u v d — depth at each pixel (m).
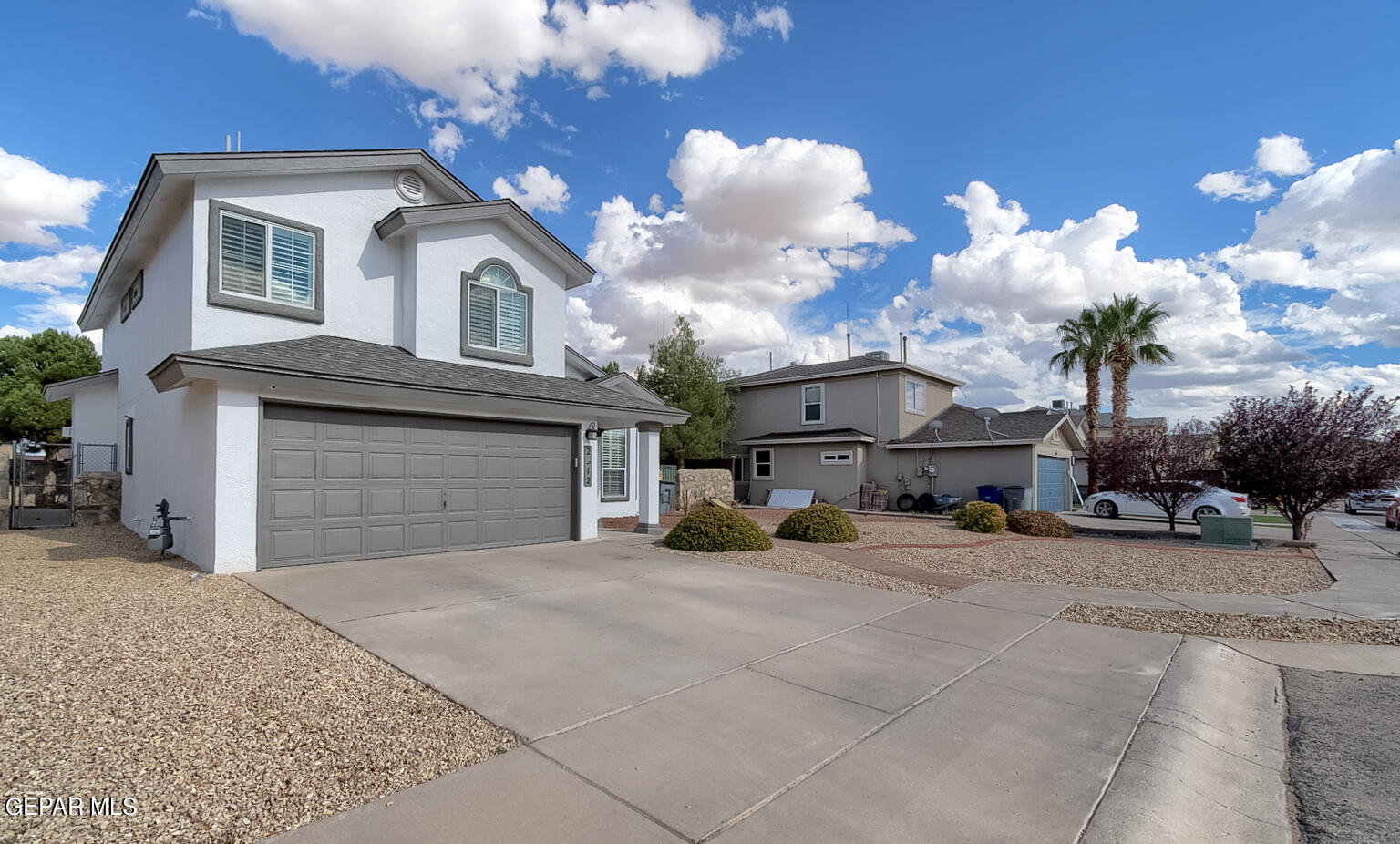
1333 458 13.23
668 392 25.97
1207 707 4.63
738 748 3.66
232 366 7.56
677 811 2.97
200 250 8.96
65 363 29.44
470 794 3.07
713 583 8.27
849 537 12.82
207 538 8.01
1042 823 3.00
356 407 9.01
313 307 10.12
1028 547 12.73
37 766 3.07
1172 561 11.16
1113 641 6.22
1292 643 6.36
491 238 12.15
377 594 7.07
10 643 4.81
